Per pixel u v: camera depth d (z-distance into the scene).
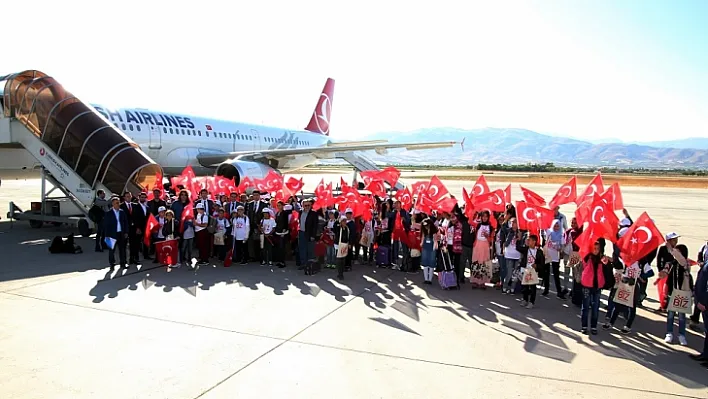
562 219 11.88
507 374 6.25
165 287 10.11
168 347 6.83
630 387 5.97
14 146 16.23
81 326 7.59
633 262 8.36
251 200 13.66
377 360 6.57
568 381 6.09
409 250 12.56
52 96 15.61
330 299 9.58
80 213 17.34
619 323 8.72
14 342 6.88
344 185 14.04
